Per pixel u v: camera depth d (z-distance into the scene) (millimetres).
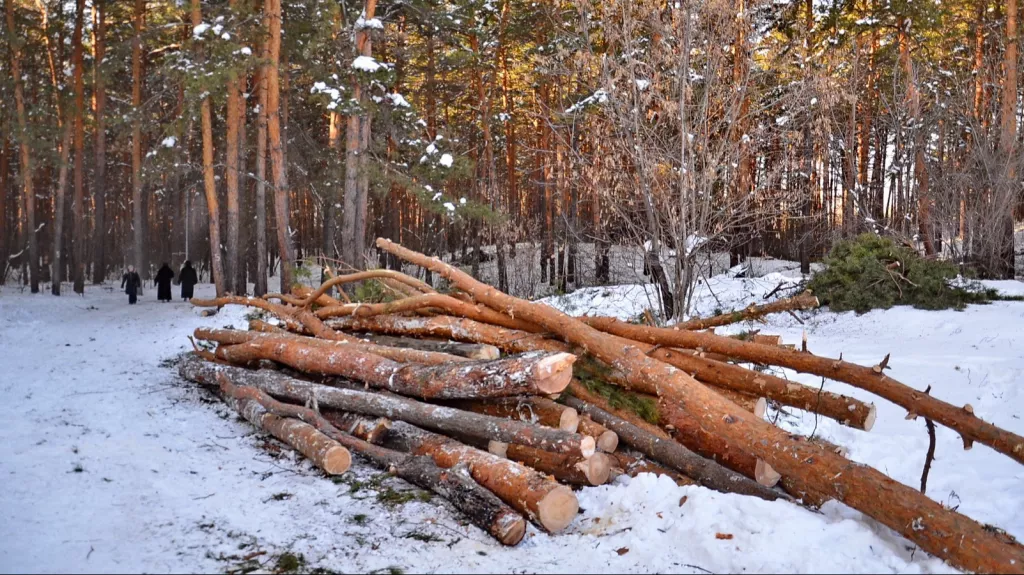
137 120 21812
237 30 19031
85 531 4027
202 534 4051
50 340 12961
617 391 5574
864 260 13367
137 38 22469
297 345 7172
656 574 3510
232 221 21844
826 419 6734
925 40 22562
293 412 6172
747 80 11781
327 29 18609
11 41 22812
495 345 6496
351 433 5805
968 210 17219
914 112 18797
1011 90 17547
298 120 29188
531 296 19031
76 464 5285
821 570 3336
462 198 20516
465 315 7008
